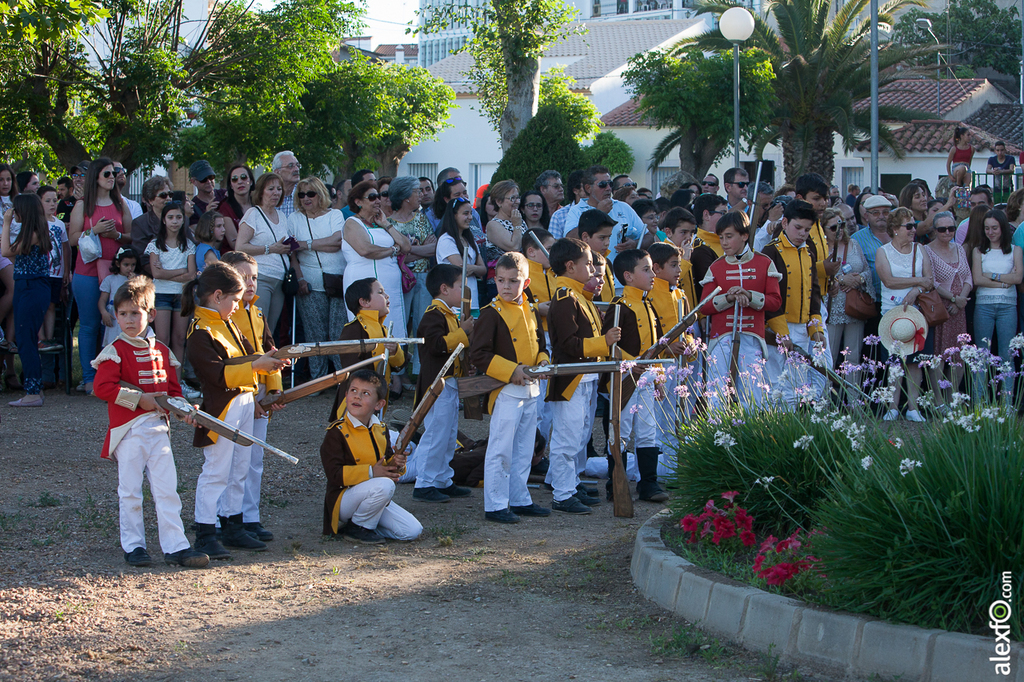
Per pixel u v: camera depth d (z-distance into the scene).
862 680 3.96
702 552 5.18
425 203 11.98
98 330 10.45
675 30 40.78
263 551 5.86
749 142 26.14
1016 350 5.35
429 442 7.14
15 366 11.83
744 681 4.01
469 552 5.85
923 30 41.25
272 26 21.97
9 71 19.14
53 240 10.34
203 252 9.92
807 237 8.09
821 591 4.32
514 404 6.54
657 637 4.51
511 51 17.34
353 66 25.61
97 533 6.03
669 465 6.79
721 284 7.19
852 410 5.86
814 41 26.05
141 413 5.42
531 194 9.71
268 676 4.07
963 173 14.01
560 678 4.05
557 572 5.46
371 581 5.29
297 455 8.27
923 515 4.20
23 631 4.49
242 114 22.02
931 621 4.06
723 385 6.44
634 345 7.02
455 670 4.14
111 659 4.22
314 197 10.13
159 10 21.56
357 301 7.36
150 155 20.08
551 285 7.91
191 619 4.69
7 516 6.29
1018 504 4.09
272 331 10.05
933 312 9.20
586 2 55.56
